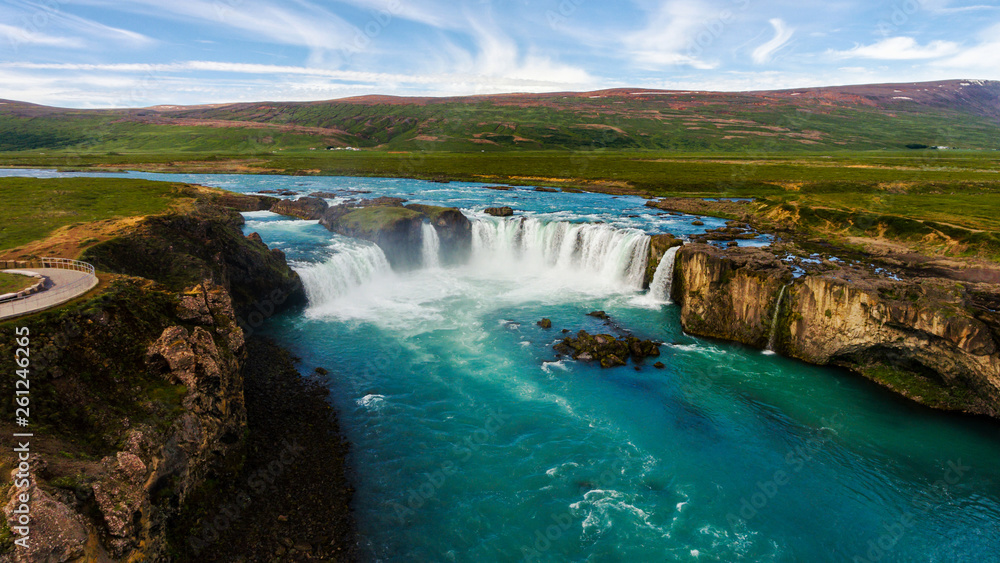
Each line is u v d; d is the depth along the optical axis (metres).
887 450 32.66
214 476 26.28
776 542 25.50
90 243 42.19
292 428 32.94
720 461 31.31
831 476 30.33
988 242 54.03
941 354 36.84
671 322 51.09
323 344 45.47
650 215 88.50
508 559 24.05
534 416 35.41
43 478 17.69
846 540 25.83
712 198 111.44
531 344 45.84
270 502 26.41
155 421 23.14
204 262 46.56
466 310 53.97
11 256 38.47
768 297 45.22
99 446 21.00
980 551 25.44
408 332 48.25
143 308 29.06
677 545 25.05
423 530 25.58
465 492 28.25
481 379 40.03
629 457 31.45
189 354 26.02
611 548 24.75
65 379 22.91
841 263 52.22
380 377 40.09
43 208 56.69
